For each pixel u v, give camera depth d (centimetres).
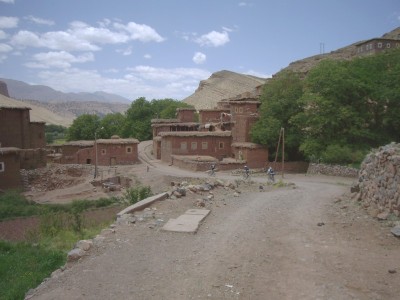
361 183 1577
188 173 4772
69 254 919
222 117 6531
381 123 4725
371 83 4681
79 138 8819
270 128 5209
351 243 984
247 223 1248
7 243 1669
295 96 5491
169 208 1445
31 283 1061
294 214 1395
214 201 1666
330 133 4716
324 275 774
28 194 4431
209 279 771
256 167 5203
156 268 836
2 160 4478
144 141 8650
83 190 4478
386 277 752
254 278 772
